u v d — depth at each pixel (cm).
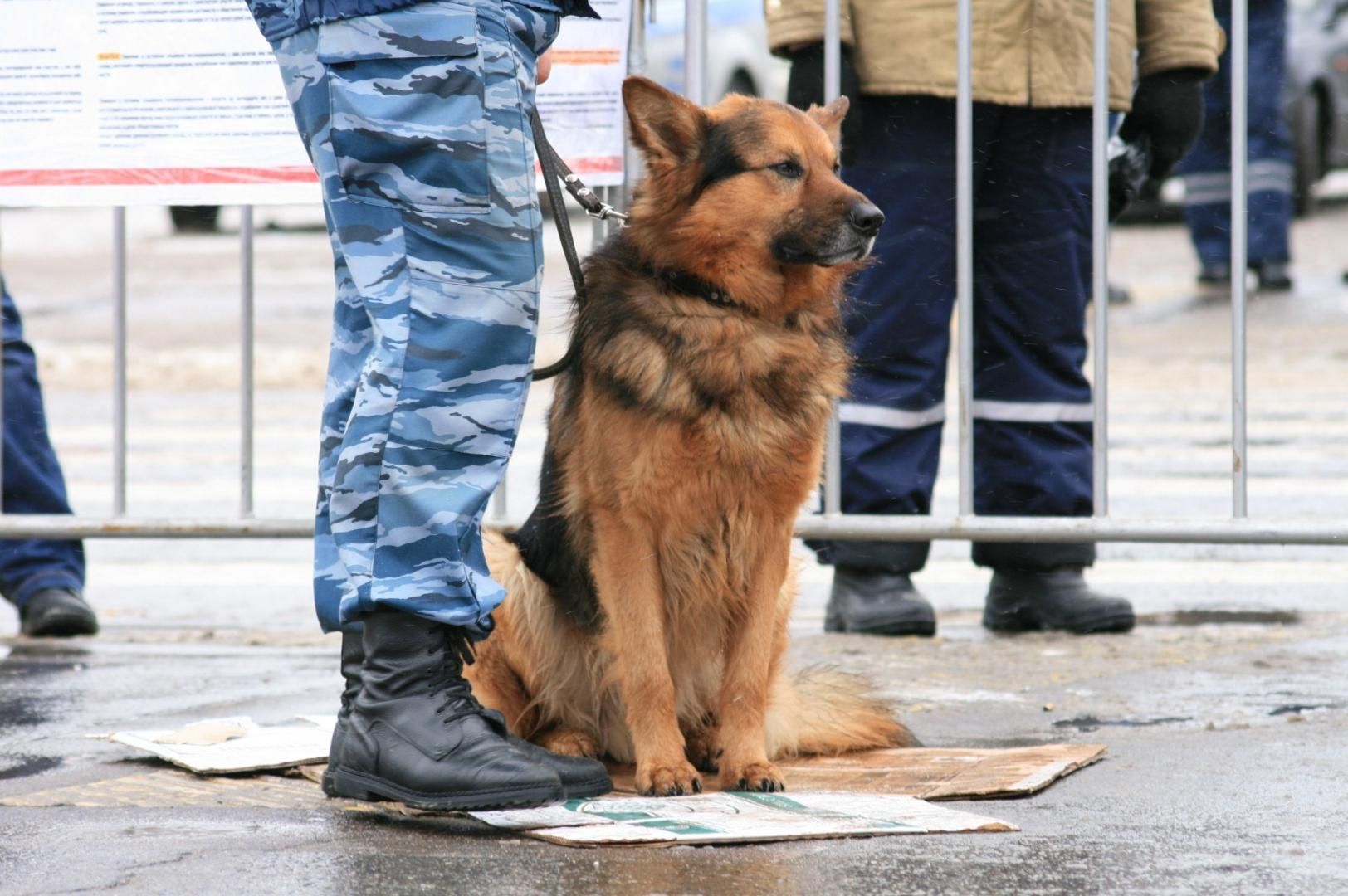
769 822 496
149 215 4209
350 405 552
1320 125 3167
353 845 479
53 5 852
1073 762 580
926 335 929
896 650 878
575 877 440
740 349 597
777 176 614
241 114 852
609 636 605
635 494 592
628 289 618
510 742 550
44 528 903
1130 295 2573
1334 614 977
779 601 632
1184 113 937
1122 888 428
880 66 891
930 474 945
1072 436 940
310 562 1277
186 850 472
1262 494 1305
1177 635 906
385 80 515
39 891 427
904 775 579
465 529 533
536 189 544
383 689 536
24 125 861
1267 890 424
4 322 937
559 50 855
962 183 840
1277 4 2478
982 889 428
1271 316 2375
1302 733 637
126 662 848
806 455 605
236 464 1591
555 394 661
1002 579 952
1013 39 890
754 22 2614
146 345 2472
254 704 731
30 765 604
